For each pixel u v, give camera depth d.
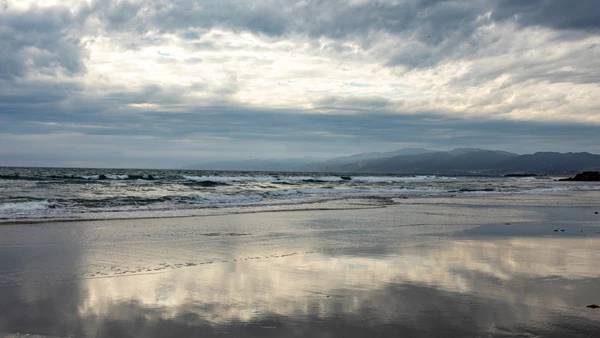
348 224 14.01
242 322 4.64
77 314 4.88
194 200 22.67
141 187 32.03
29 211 16.23
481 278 6.65
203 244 9.79
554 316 4.87
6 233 10.91
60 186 30.03
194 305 5.24
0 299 5.44
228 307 5.16
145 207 18.70
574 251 9.15
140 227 12.50
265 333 4.33
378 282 6.39
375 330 4.42
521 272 7.07
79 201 19.73
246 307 5.16
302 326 4.53
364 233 11.88
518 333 4.34
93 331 4.36
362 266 7.52
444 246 9.71
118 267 7.34
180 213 16.70
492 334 4.32
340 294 5.73
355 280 6.51
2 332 4.30
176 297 5.57
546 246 9.79
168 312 4.97
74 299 5.46
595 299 5.56
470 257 8.38
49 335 4.25
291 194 30.42
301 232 11.97
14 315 4.83
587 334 4.33
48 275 6.73
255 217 15.71
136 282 6.34
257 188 34.72
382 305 5.25
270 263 7.75
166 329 4.43
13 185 29.61
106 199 21.05
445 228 13.14
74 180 38.62
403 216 16.81
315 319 4.74
